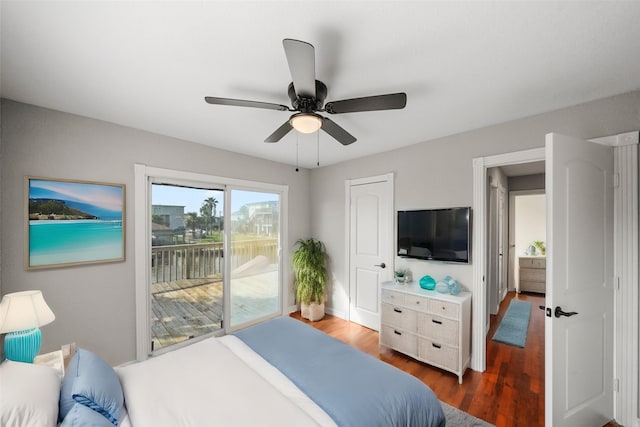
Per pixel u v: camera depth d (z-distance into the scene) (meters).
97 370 1.27
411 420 1.26
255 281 3.69
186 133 2.73
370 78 1.70
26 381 1.10
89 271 2.32
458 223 2.68
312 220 4.41
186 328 3.00
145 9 1.14
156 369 1.50
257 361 1.62
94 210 2.33
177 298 2.94
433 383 2.34
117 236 2.46
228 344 1.86
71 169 2.23
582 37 1.31
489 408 2.01
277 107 1.60
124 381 1.40
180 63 1.55
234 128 2.58
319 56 1.47
